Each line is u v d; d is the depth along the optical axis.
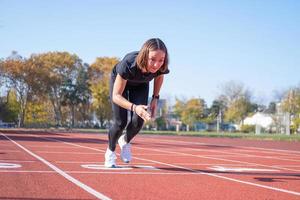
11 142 16.27
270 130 91.81
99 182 5.20
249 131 90.19
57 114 72.50
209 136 45.62
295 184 5.65
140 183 5.23
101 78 74.31
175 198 4.28
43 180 5.24
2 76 64.00
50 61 68.31
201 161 9.20
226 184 5.42
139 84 6.46
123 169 6.73
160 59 5.53
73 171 6.25
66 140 20.67
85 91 73.94
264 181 5.87
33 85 65.06
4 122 76.25
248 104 94.19
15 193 4.29
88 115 81.25
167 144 19.91
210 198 4.35
